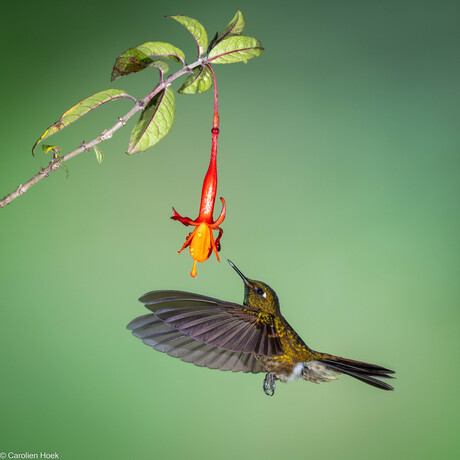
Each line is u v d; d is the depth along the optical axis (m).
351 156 3.30
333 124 3.32
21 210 3.12
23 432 3.08
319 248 3.14
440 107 3.34
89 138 3.15
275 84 3.32
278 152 3.26
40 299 3.11
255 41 2.87
